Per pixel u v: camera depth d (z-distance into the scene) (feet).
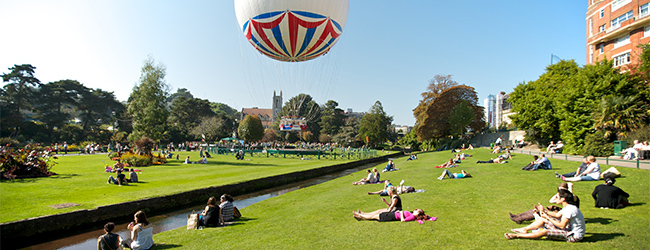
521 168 68.49
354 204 46.44
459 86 223.30
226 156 165.27
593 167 48.01
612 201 32.94
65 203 46.24
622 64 121.49
